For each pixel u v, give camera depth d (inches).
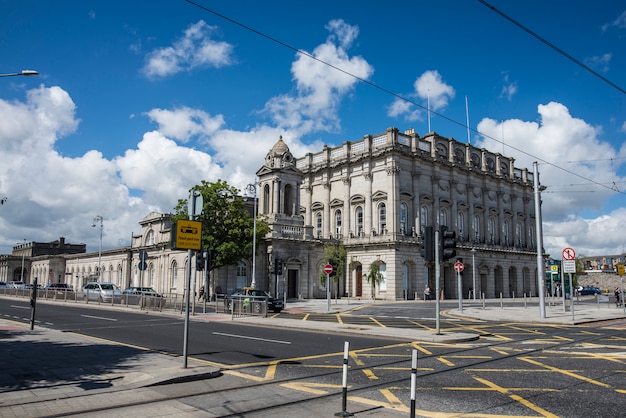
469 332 824.9
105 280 2997.0
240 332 840.3
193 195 505.4
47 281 3777.1
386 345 671.8
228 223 1845.5
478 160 2856.8
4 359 538.0
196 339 738.2
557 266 1852.9
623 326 965.2
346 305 1748.3
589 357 556.7
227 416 330.3
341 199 2578.7
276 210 2145.7
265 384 426.9
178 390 401.1
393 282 2219.5
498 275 2851.9
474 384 421.7
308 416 330.0
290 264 2097.7
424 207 2496.3
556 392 390.6
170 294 1508.4
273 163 2207.2
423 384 423.2
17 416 323.0
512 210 3048.7
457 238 2593.5
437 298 754.8
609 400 365.4
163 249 2341.3
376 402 364.5
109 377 444.8
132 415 328.8
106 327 923.4
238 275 2015.3
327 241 2362.2
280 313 1357.0
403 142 2422.5
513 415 328.2
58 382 425.1
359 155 2480.3
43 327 906.7
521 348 635.5
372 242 2310.5
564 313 1304.1
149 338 754.8
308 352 607.5
